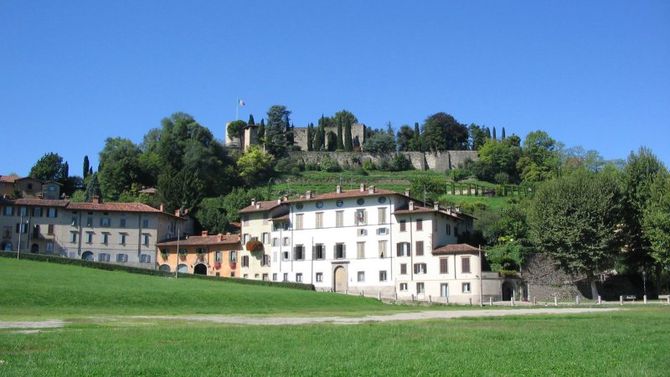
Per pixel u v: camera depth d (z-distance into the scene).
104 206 129.50
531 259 102.38
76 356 23.69
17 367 20.94
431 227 106.06
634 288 101.88
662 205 88.56
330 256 113.38
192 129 199.50
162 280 87.88
